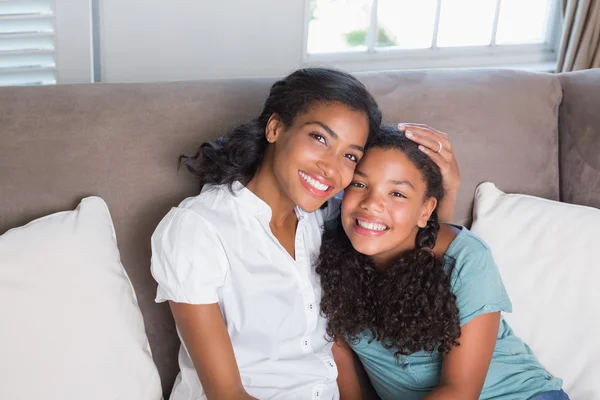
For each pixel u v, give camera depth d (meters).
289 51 2.11
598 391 1.46
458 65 2.39
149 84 1.51
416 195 1.32
